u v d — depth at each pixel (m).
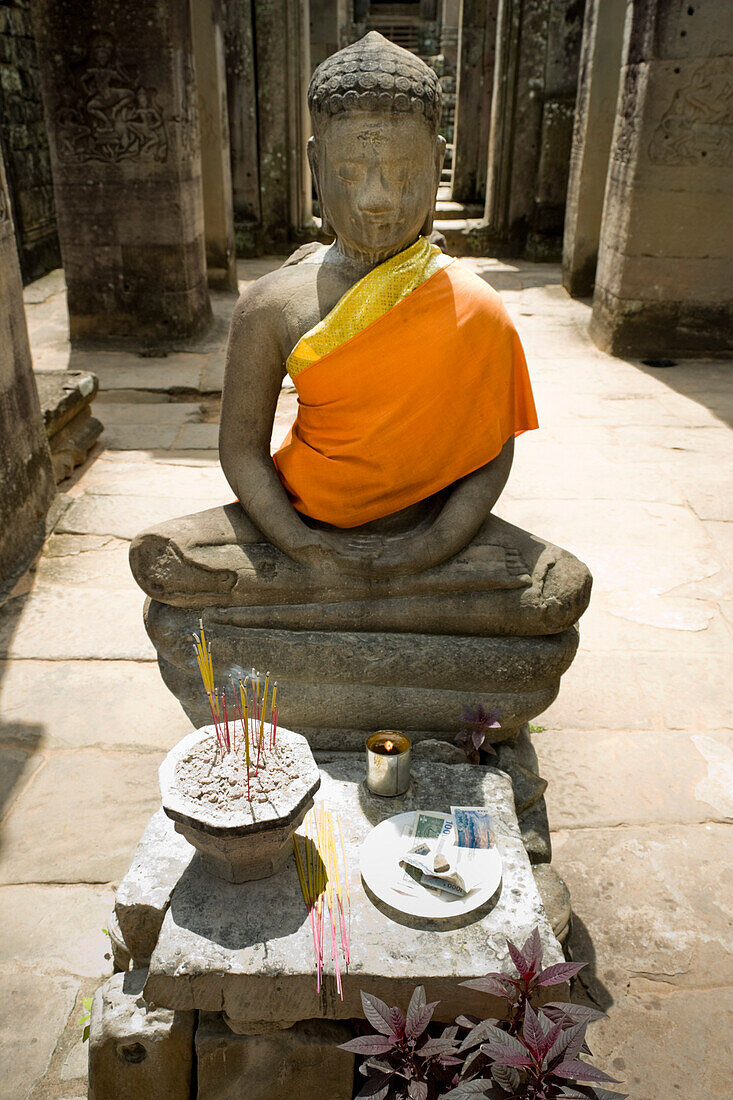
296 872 2.09
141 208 7.70
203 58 9.32
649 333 8.02
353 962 1.86
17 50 10.97
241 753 2.05
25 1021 2.20
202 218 8.42
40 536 4.57
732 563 4.43
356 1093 1.99
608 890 2.58
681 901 2.55
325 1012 1.88
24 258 11.25
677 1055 2.11
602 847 2.73
